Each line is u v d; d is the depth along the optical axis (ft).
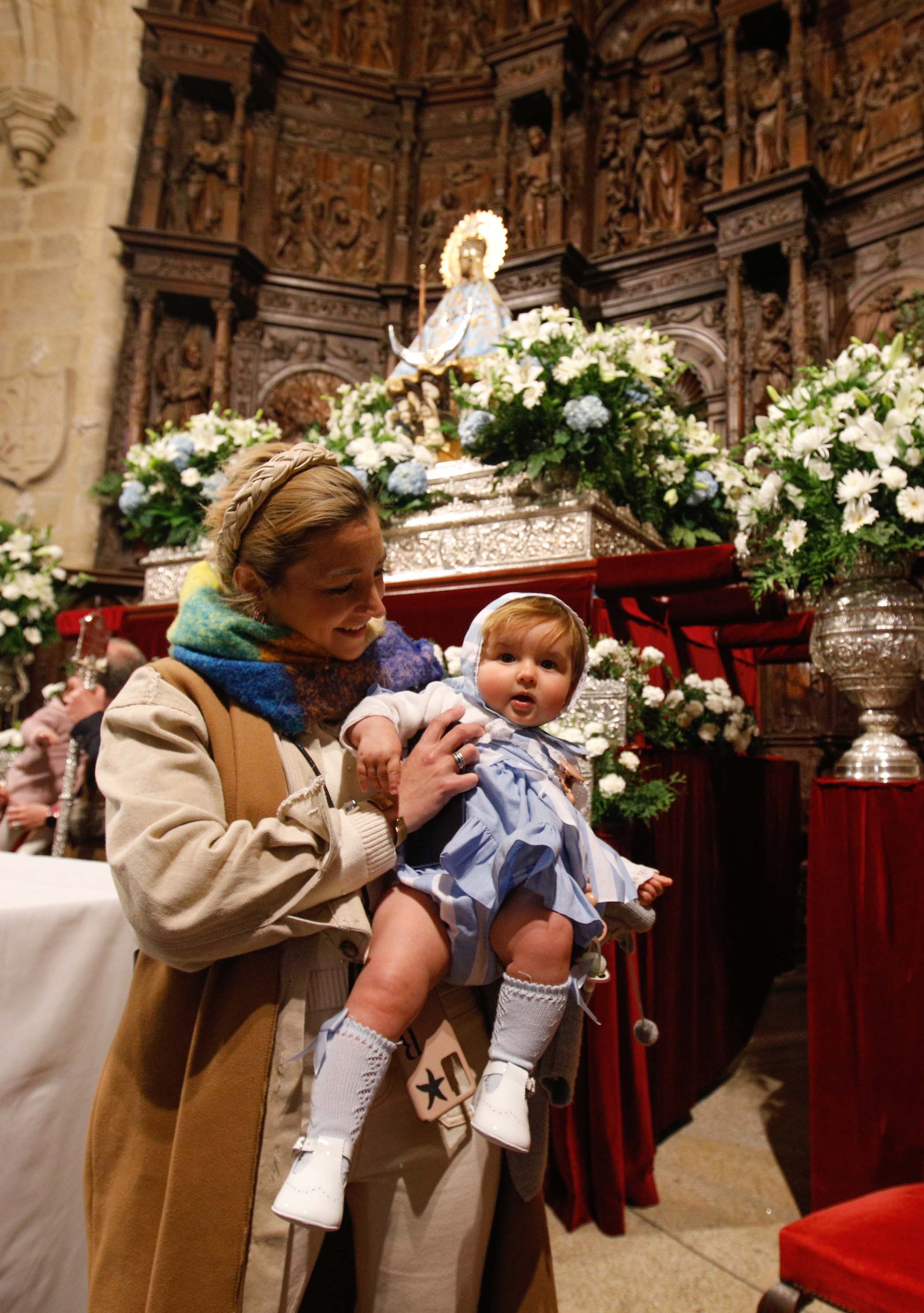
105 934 4.81
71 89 26.91
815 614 9.29
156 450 14.06
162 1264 3.09
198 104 26.96
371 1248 3.57
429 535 11.23
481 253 14.90
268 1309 3.15
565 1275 6.98
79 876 5.90
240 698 3.69
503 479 10.78
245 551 3.60
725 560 8.86
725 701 10.47
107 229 25.88
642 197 24.93
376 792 3.51
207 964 3.26
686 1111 9.61
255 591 3.67
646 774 8.83
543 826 3.45
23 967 4.39
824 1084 7.46
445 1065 3.59
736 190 21.63
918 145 21.17
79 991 4.64
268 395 25.86
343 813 3.50
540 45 25.30
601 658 8.59
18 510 24.84
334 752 3.84
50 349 25.61
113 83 26.78
